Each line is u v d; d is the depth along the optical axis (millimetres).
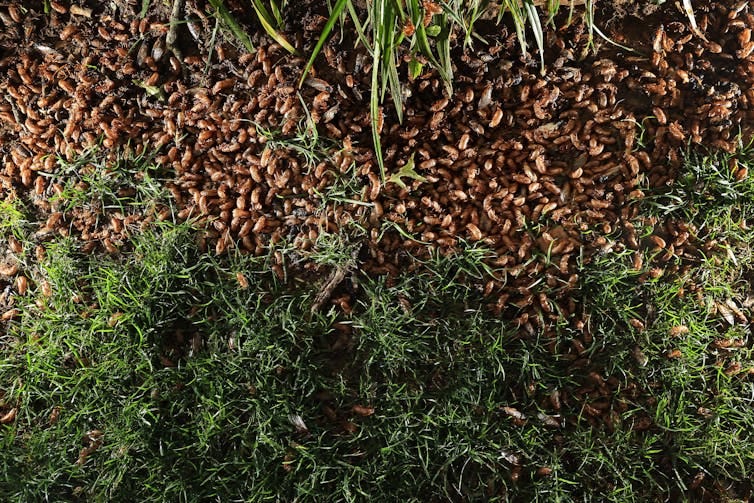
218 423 896
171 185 953
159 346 924
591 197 950
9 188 974
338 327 935
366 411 905
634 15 978
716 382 931
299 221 946
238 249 938
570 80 958
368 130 954
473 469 908
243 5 964
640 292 941
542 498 888
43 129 976
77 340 934
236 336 920
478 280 936
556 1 881
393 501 884
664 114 958
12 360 942
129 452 899
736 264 953
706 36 980
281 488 884
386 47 755
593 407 912
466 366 911
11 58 981
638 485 906
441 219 938
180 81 969
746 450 911
